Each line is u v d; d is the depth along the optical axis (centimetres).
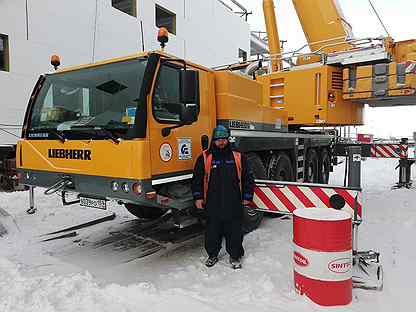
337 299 302
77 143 396
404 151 938
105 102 391
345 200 370
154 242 489
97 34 1100
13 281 336
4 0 866
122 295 322
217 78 478
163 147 377
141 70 374
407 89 662
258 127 573
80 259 427
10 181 869
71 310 288
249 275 369
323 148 898
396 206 696
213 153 395
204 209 403
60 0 991
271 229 546
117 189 364
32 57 932
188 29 1505
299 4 809
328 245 300
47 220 597
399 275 366
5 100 881
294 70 766
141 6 1259
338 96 740
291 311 293
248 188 400
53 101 444
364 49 705
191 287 343
